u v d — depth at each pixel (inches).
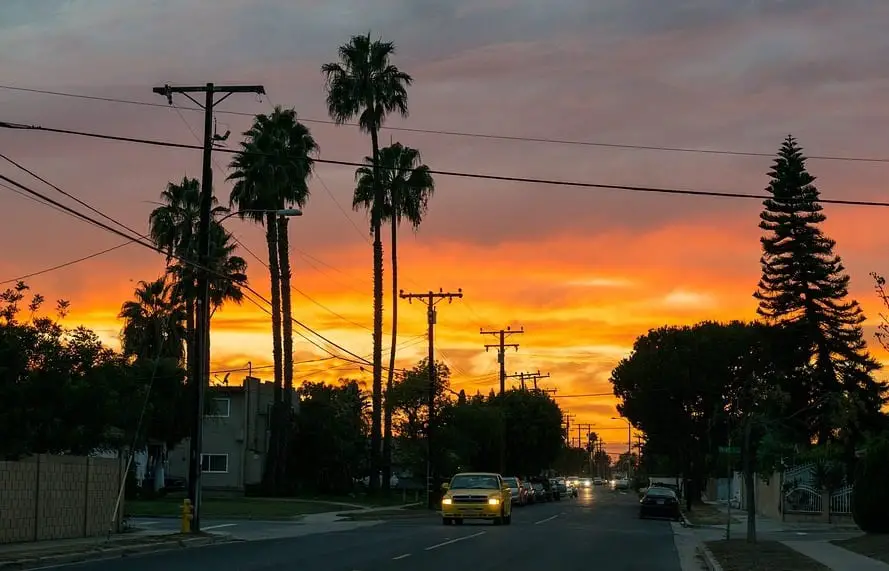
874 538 1015.0
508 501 1510.8
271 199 2085.4
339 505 1914.4
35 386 1143.6
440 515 1827.0
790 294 2076.8
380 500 2170.3
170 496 2130.9
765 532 1346.0
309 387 2957.7
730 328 2628.0
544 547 988.6
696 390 2591.0
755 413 1034.1
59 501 989.8
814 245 2086.6
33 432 1151.6
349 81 2201.0
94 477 1058.1
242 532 1214.9
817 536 1219.2
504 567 773.3
